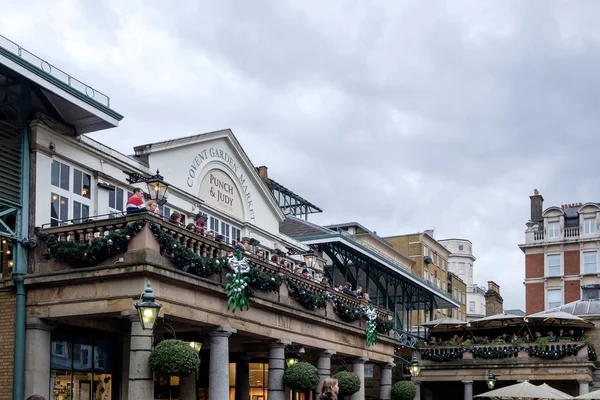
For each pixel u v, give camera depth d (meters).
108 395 18.61
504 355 37.16
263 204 27.31
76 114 17.75
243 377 24.06
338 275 41.66
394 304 40.69
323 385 9.91
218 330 17.86
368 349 27.00
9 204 16.33
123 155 19.88
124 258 15.56
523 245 60.81
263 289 20.05
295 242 29.50
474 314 95.06
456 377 37.97
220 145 24.45
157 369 15.05
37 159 17.00
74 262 16.05
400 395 28.86
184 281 16.27
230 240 24.86
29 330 16.34
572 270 58.84
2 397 16.12
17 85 17.03
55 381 16.95
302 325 22.23
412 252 63.81
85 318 16.64
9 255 17.08
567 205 62.72
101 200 19.02
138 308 14.24
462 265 100.62
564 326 39.22
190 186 22.62
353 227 53.50
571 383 37.91
